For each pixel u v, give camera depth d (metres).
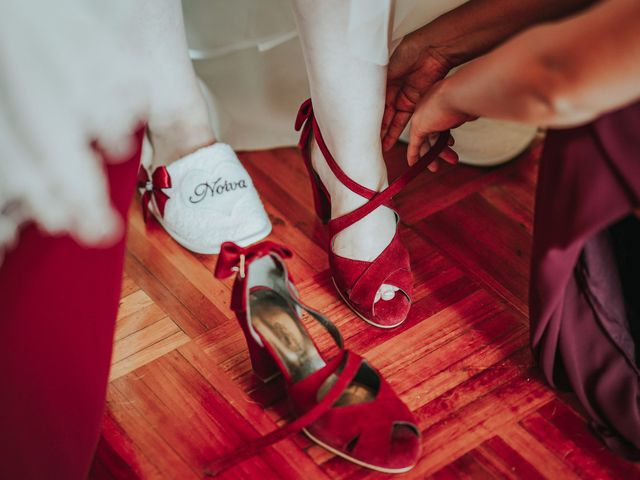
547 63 0.70
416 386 0.98
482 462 0.90
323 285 1.12
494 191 1.25
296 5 0.88
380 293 1.06
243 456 0.88
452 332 1.05
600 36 0.66
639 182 0.70
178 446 0.92
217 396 0.98
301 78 1.26
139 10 0.95
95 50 0.72
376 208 1.03
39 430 0.77
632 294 0.94
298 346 0.96
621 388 0.87
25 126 0.69
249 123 1.32
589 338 0.87
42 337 0.74
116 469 0.90
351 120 0.96
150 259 1.16
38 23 0.67
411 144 0.99
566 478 0.89
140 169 1.17
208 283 1.12
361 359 0.88
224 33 1.23
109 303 0.81
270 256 0.93
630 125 0.69
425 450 0.91
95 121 0.75
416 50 1.01
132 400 0.97
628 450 0.89
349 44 0.88
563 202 0.75
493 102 0.78
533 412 0.95
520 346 1.03
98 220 0.74
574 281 0.85
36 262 0.73
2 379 0.72
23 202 0.72
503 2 0.94
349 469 0.89
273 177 1.30
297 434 0.93
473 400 0.96
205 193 1.13
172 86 1.08
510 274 1.13
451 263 1.14
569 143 0.73
